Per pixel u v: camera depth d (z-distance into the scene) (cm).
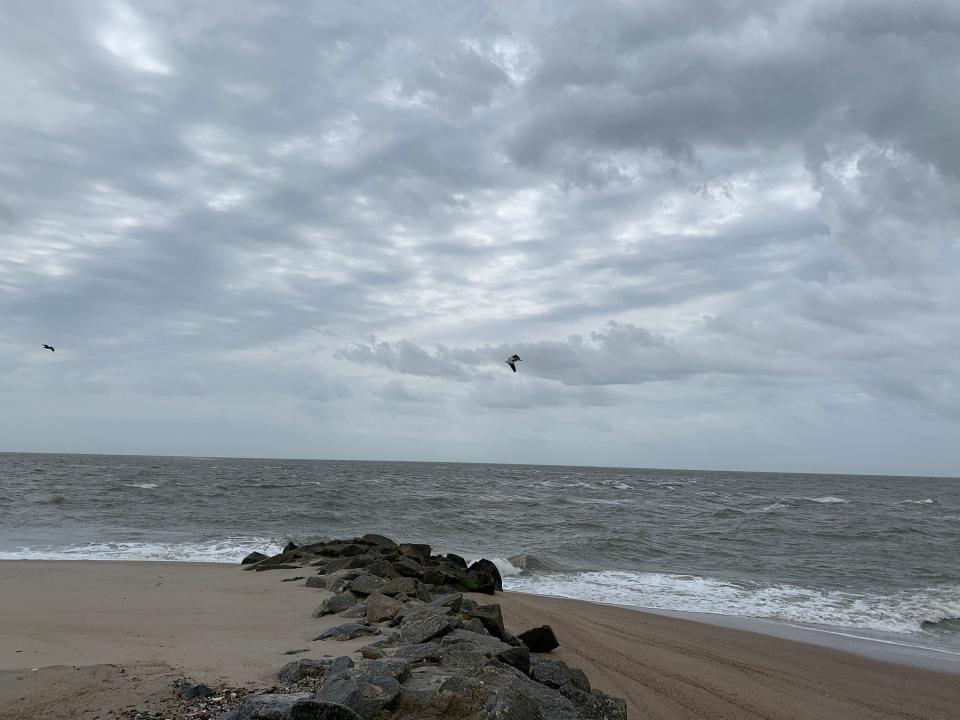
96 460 15462
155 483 5875
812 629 1473
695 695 848
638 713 743
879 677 1084
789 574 2236
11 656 671
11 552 2041
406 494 5675
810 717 820
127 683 566
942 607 1780
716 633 1324
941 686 1059
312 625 972
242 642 809
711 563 2434
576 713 585
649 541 2959
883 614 1681
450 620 857
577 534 3183
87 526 2808
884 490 10794
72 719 477
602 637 1145
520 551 2545
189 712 504
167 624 948
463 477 10769
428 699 531
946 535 3625
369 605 1020
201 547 2275
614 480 11231
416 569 1598
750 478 17162
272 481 6938
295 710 461
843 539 3281
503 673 624
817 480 16775
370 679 550
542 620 1259
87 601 1168
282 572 1619
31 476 6494
